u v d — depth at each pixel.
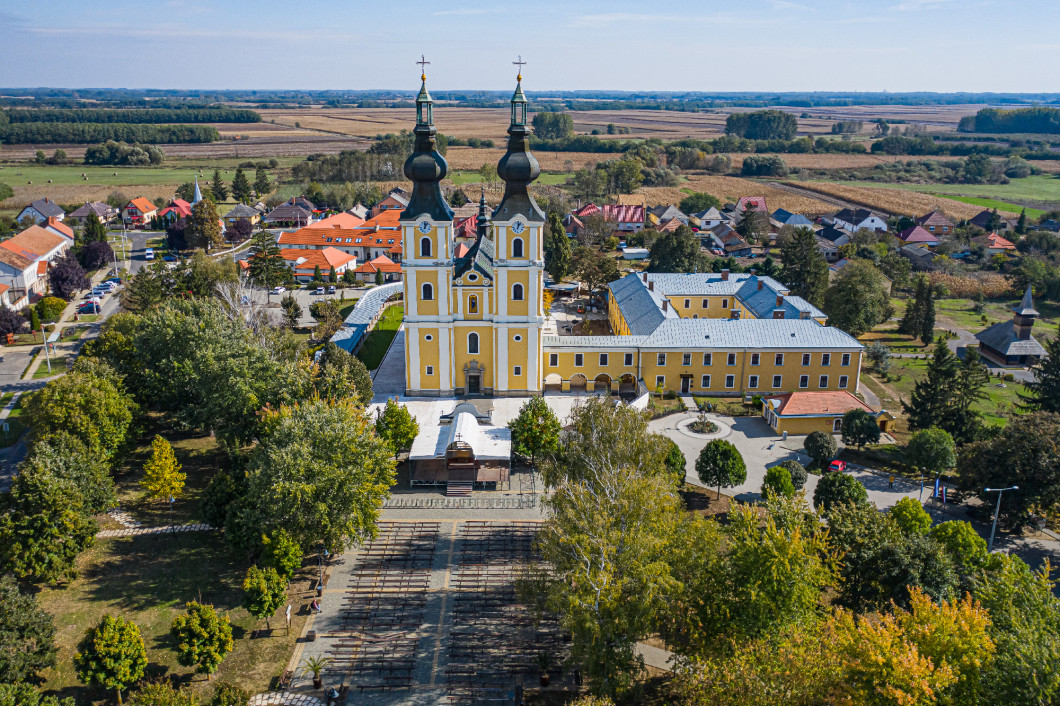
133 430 90.06
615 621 51.56
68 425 80.50
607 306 150.12
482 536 77.12
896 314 158.00
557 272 175.50
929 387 97.00
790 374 111.31
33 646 55.56
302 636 63.00
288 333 123.88
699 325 112.19
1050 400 100.38
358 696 57.25
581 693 57.38
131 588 67.88
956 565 63.62
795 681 46.38
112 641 54.25
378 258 189.00
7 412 103.38
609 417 70.31
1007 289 177.12
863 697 45.12
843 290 139.12
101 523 77.50
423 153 98.69
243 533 68.69
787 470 80.25
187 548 73.94
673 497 62.91
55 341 133.38
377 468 73.31
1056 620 50.12
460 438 86.38
